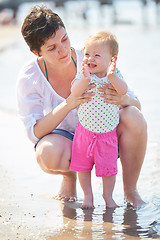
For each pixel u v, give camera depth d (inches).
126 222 115.7
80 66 136.6
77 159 128.9
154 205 127.3
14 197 138.3
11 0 1122.7
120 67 388.5
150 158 170.7
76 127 140.3
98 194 141.0
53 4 1140.5
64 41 126.0
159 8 997.8
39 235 108.1
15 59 482.9
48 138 132.0
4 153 192.1
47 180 156.9
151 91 287.6
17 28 901.2
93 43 127.2
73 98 128.3
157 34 657.6
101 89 125.4
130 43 564.1
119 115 131.2
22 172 165.8
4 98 303.0
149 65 391.9
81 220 118.0
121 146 131.3
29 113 139.0
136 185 138.6
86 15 1083.9
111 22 990.4
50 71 136.4
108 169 127.5
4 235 108.2
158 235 106.7
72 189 138.5
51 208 128.2
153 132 204.2
